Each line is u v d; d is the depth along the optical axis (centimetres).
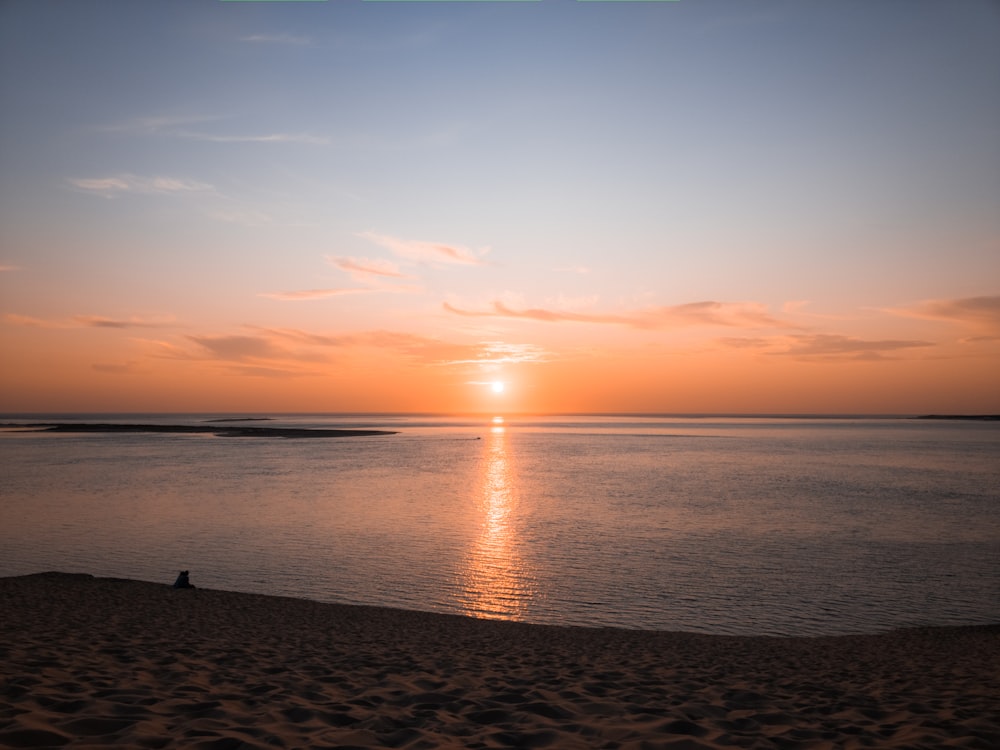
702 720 577
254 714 521
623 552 2538
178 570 2208
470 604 1844
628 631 1459
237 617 1345
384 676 771
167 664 762
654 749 470
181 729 459
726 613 1777
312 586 2016
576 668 923
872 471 6038
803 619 1730
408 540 2755
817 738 524
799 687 815
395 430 19175
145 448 8956
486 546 2636
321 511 3547
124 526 3023
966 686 862
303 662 858
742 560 2403
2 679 591
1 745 399
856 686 843
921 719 602
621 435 15825
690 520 3309
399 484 4944
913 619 1738
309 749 433
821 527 3112
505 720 552
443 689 691
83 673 660
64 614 1224
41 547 2548
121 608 1353
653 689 737
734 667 1023
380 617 1482
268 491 4397
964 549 2609
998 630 1530
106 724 463
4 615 1162
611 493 4441
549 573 2202
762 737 523
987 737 543
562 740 487
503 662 964
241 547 2584
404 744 464
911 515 3462
